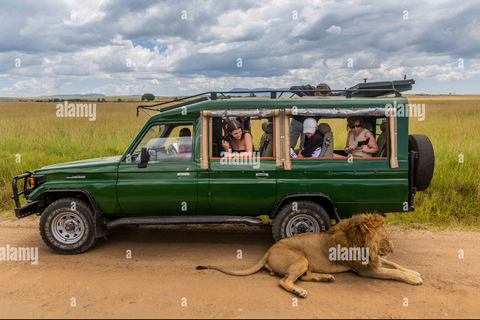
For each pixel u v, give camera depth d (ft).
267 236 20.22
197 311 12.22
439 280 14.61
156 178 17.33
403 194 16.78
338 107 16.72
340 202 17.01
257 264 15.35
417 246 18.53
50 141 44.24
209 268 15.74
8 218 24.11
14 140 45.91
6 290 13.92
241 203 17.24
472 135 42.42
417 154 16.67
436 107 95.25
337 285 14.26
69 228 17.51
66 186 17.57
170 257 17.22
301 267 14.37
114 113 88.33
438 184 25.53
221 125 18.26
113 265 16.30
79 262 16.69
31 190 18.72
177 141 17.74
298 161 17.02
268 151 18.16
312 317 11.82
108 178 17.52
